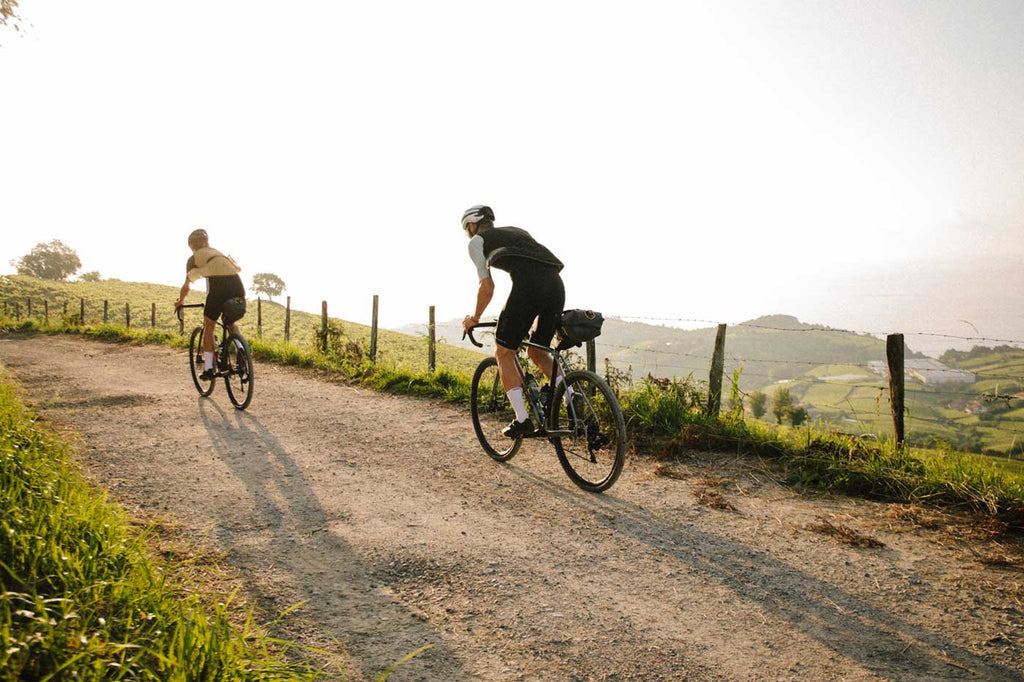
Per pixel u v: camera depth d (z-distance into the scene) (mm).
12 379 8516
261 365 10828
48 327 19984
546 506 3830
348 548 3146
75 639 1764
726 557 3096
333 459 4895
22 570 2158
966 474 3906
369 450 5191
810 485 4234
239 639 1946
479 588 2738
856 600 2658
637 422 5555
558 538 3320
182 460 4723
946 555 3100
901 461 4266
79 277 138750
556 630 2396
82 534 2516
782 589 2760
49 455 4152
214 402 7129
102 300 56094
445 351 37125
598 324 4207
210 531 3293
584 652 2244
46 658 1696
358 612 2506
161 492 3920
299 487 4152
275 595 2607
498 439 5480
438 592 2701
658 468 4605
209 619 2178
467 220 4512
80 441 5121
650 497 4000
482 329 4898
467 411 6734
